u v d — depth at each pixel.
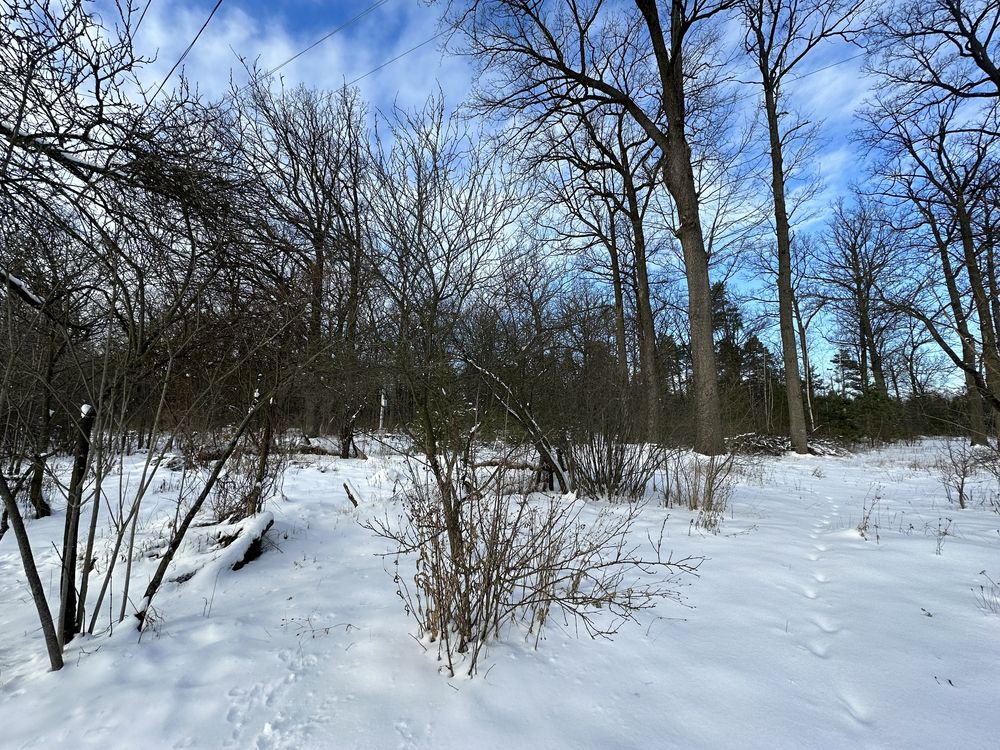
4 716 2.37
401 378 3.28
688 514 6.27
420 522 3.14
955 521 6.12
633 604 3.44
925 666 2.66
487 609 2.87
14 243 3.17
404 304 3.33
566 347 6.50
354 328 3.62
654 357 8.58
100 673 2.71
